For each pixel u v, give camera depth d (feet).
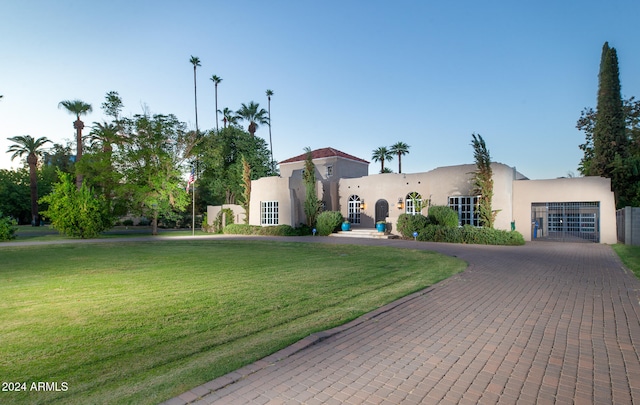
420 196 80.28
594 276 30.73
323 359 13.71
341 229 84.74
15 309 20.49
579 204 66.18
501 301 22.39
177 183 96.43
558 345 15.14
